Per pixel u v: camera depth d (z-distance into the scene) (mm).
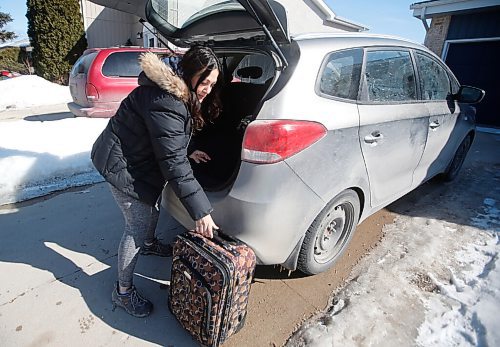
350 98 1809
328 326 1701
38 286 1906
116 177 1456
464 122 3400
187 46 2248
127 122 1391
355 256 2365
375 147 1985
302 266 1938
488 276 2119
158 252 2215
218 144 2449
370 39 2021
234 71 2547
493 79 7258
